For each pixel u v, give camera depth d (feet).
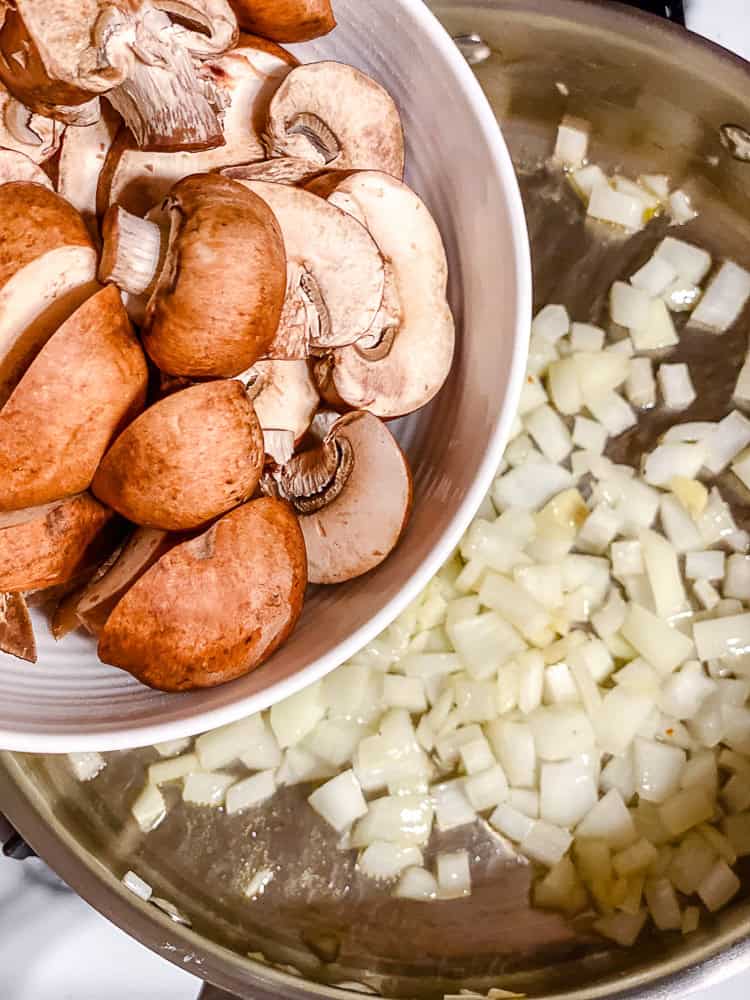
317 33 0.82
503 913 1.10
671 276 1.21
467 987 1.05
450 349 0.86
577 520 1.18
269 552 0.78
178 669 0.77
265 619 0.78
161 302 0.73
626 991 0.93
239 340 0.73
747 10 1.17
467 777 1.11
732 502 1.19
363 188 0.81
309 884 1.12
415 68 0.84
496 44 1.11
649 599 1.16
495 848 1.12
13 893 1.14
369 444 0.84
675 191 1.21
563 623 1.15
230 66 0.81
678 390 1.19
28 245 0.73
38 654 0.86
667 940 1.06
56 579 0.80
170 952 0.95
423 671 1.14
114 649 0.77
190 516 0.76
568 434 1.20
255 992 0.94
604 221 1.22
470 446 0.85
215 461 0.74
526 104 1.19
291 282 0.80
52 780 1.09
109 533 0.82
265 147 0.84
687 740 1.13
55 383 0.71
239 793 1.14
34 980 1.12
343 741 1.14
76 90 0.72
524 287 0.82
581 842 1.11
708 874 1.09
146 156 0.81
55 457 0.73
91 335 0.72
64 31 0.71
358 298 0.80
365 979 1.05
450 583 1.17
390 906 1.11
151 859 1.13
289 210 0.79
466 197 0.86
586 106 1.17
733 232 1.21
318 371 0.86
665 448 1.18
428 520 0.86
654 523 1.18
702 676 1.14
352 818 1.12
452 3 1.06
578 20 1.05
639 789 1.12
